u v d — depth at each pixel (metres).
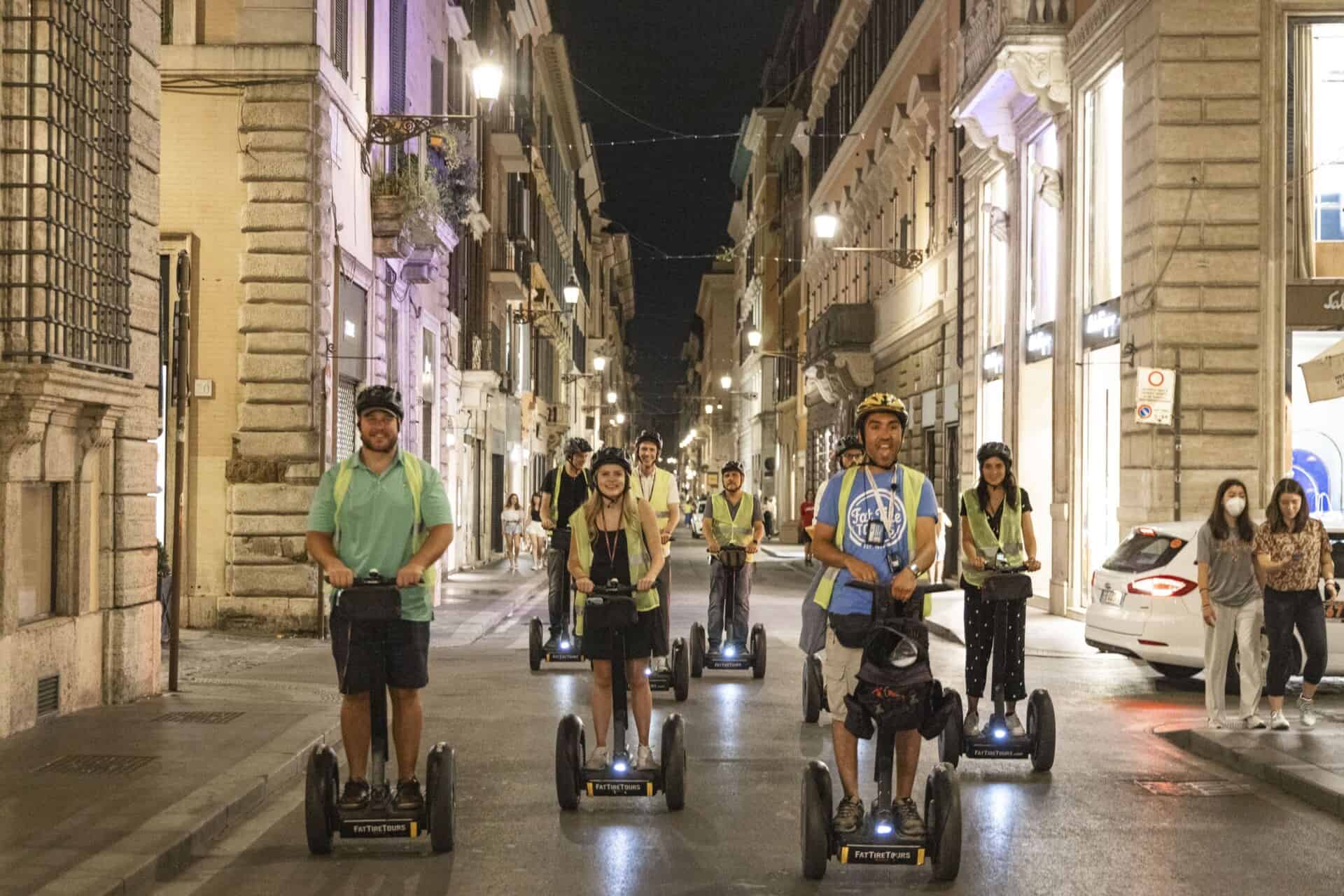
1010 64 21.70
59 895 6.09
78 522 11.06
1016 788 9.22
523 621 22.39
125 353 11.33
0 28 9.91
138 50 11.83
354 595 6.82
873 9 39.16
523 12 44.56
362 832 7.16
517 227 44.50
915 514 6.76
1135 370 18.25
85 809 7.73
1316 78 17.75
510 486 44.81
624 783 8.25
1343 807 8.40
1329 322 17.62
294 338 17.86
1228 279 17.62
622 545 8.36
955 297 29.09
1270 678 11.20
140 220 11.88
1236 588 11.21
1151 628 13.87
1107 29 19.66
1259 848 7.59
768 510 58.16
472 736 11.03
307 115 17.81
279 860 7.21
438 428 29.62
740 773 9.60
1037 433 23.36
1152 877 6.98
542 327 54.25
